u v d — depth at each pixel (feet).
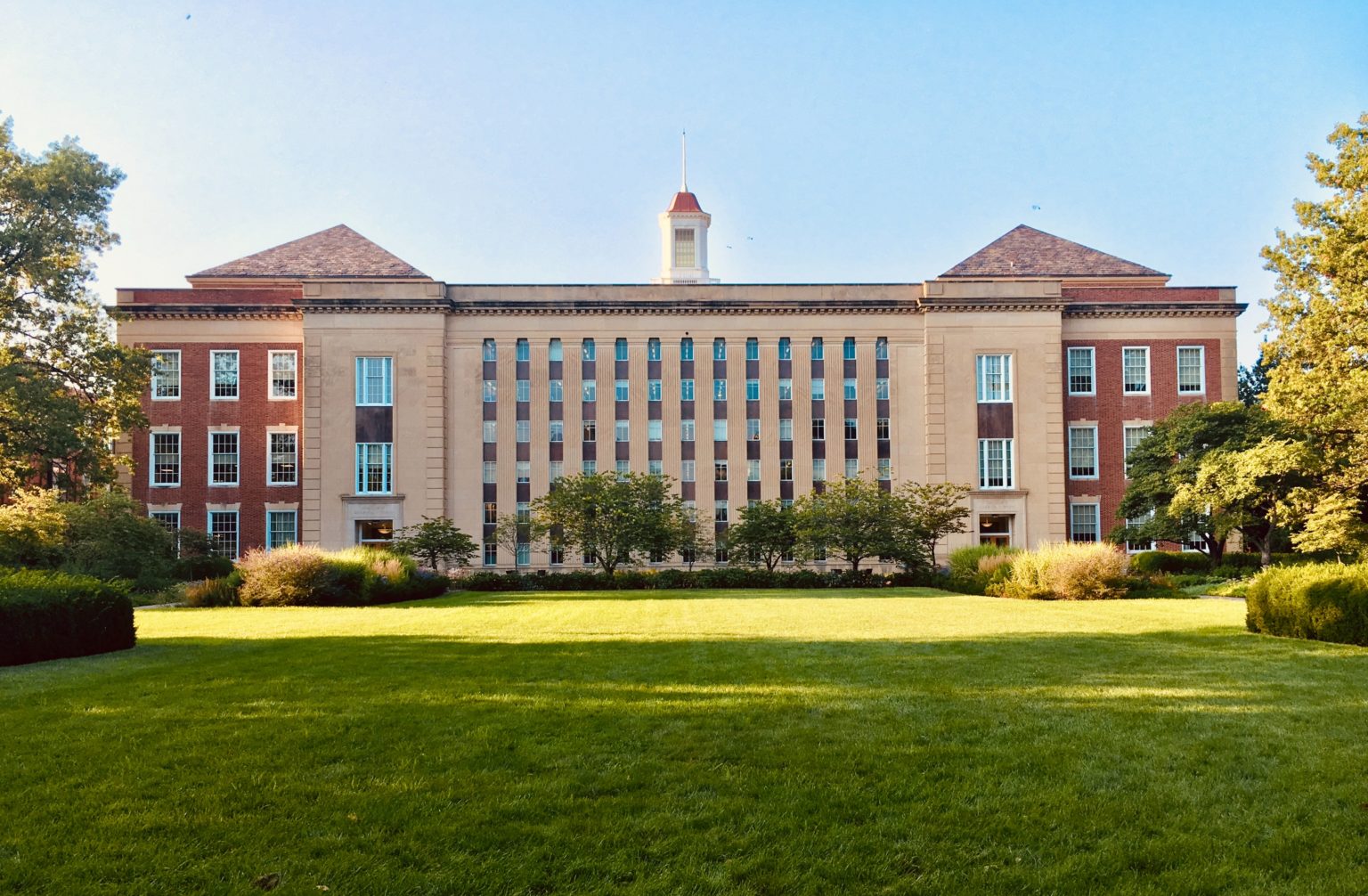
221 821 22.95
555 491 150.82
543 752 28.81
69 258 134.10
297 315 181.06
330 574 105.50
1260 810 23.53
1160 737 30.30
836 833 22.22
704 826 22.79
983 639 56.18
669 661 47.42
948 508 160.86
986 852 21.12
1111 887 19.49
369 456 176.55
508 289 181.78
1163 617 71.92
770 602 97.35
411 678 42.57
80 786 25.89
